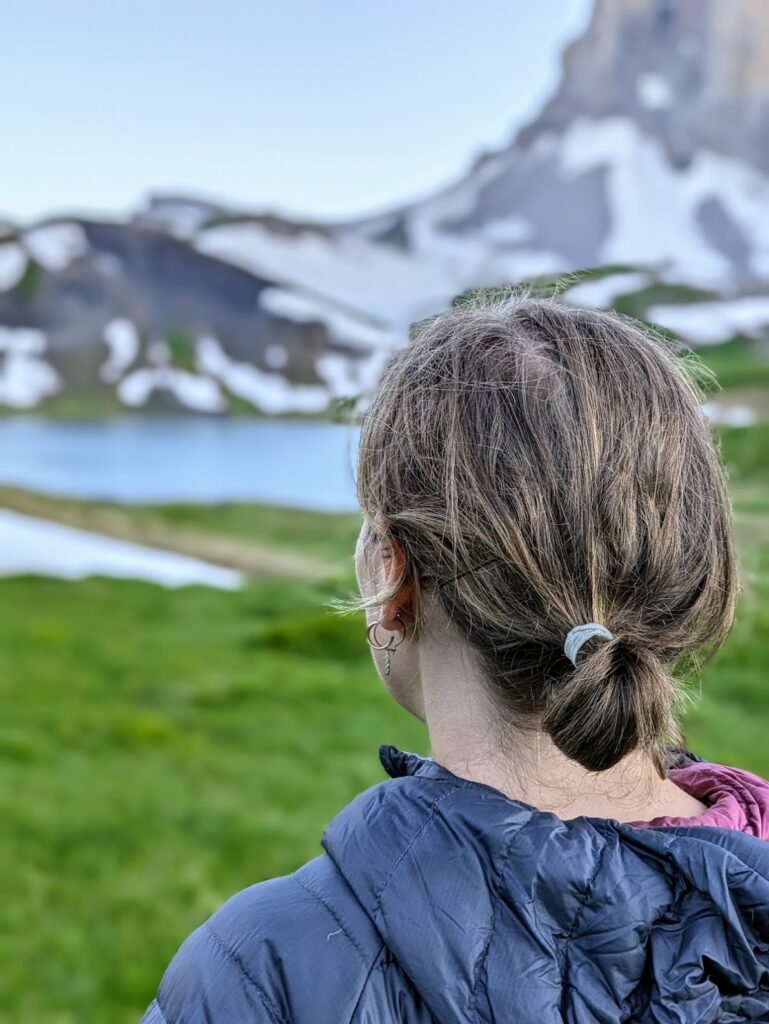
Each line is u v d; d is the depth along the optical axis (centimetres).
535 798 95
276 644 1126
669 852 86
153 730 845
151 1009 93
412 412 95
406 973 83
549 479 88
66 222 6450
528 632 88
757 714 769
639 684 87
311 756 788
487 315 102
